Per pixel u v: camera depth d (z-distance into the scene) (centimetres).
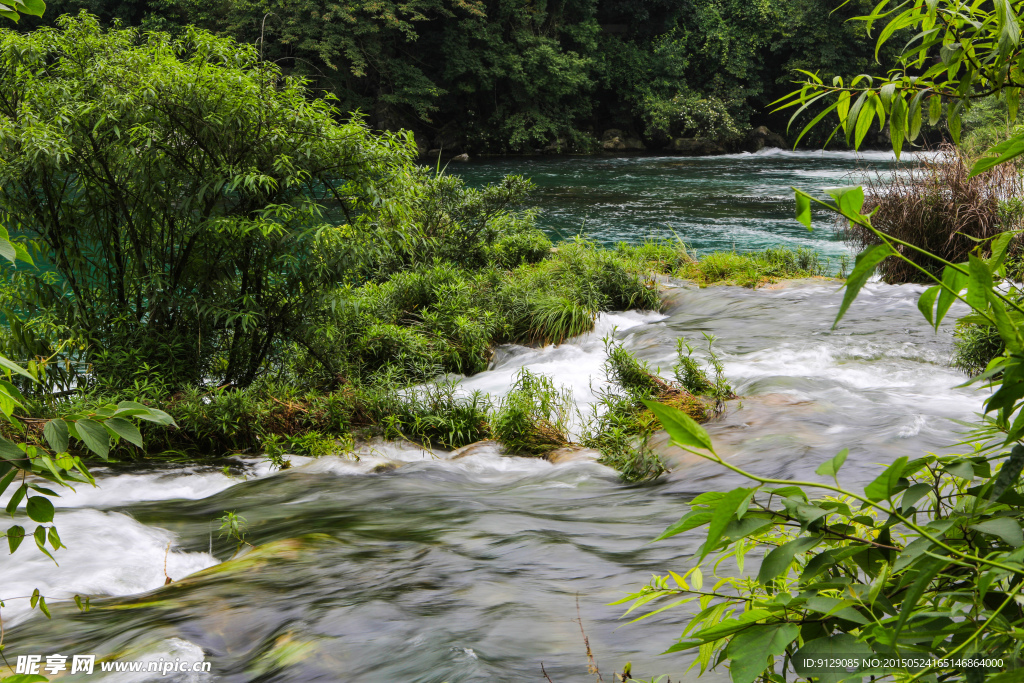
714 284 1205
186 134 660
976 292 82
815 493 413
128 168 645
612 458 569
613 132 4209
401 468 570
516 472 577
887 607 83
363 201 724
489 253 1214
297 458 609
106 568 364
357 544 371
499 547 357
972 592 86
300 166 674
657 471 516
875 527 94
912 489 88
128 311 697
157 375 647
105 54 683
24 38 666
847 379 730
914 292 1034
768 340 872
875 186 1159
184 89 630
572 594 292
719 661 93
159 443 616
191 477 550
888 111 120
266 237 650
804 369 768
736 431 565
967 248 1042
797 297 1066
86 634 283
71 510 444
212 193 654
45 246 677
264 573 334
